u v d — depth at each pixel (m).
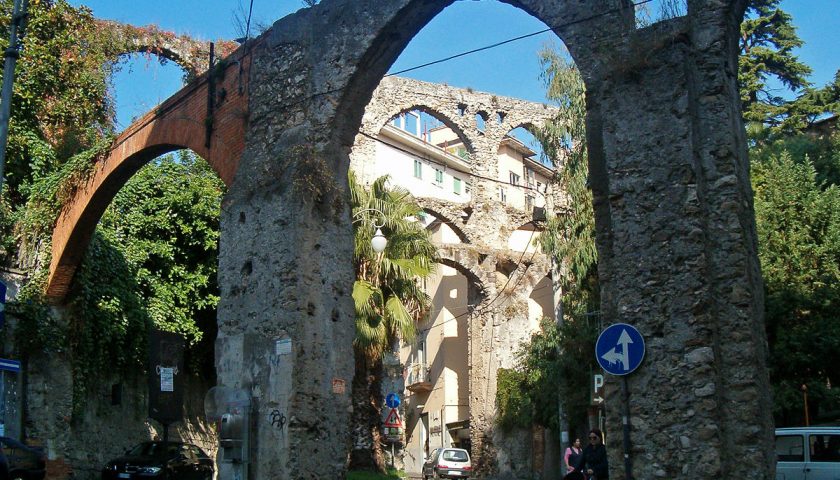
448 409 45.34
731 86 11.41
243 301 14.84
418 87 40.28
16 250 22.48
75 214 21.72
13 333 21.38
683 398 10.23
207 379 28.12
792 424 21.61
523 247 47.78
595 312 25.58
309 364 13.98
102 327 23.11
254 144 15.90
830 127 32.06
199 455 23.22
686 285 10.49
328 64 15.10
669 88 11.08
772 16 36.56
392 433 37.59
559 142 26.91
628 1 11.73
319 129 14.96
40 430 21.30
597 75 11.70
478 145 41.09
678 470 10.10
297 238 14.31
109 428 23.95
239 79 16.73
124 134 20.48
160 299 25.45
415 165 48.66
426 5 14.31
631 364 10.41
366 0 14.84
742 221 10.83
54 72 25.64
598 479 13.09
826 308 20.50
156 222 25.78
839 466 14.84
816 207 21.86
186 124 18.11
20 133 23.75
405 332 27.27
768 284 21.25
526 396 34.00
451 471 35.06
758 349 10.54
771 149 26.78
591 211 25.56
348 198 15.37
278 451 13.55
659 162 10.96
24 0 13.85
